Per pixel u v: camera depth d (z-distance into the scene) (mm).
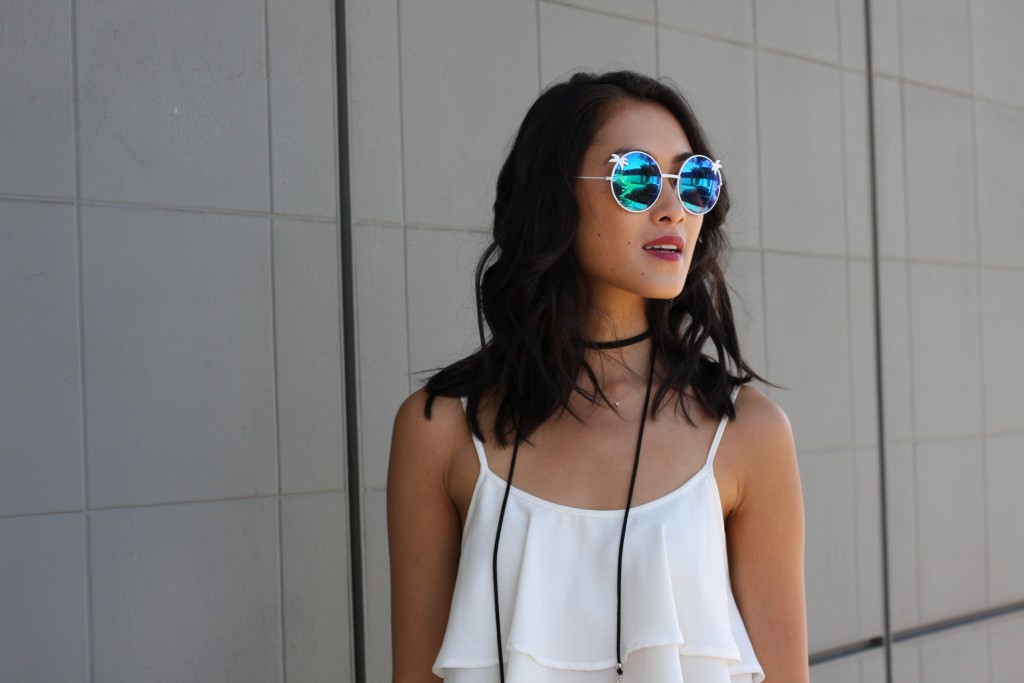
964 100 4539
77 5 2541
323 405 2863
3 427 2412
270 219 2793
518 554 1712
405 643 1871
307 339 2840
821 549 3922
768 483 1804
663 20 3578
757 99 3818
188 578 2637
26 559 2430
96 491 2520
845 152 4082
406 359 2996
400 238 2996
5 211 2432
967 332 4492
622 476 1737
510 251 1845
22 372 2439
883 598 4090
